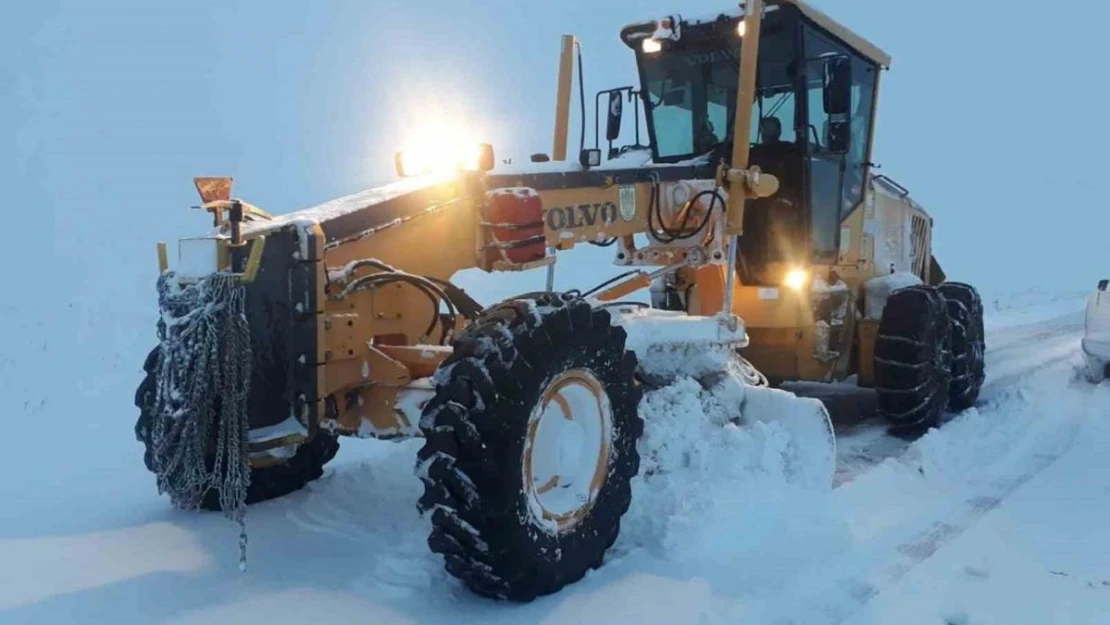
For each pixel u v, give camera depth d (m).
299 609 2.82
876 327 6.35
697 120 5.84
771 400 4.39
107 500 3.95
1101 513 4.18
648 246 4.98
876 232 6.81
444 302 3.67
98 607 2.79
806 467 4.23
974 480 4.80
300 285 3.04
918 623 2.97
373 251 3.33
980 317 6.92
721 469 4.01
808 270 5.64
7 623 2.67
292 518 3.69
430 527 3.55
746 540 3.55
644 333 4.21
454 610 2.88
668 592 3.04
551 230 3.98
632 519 3.60
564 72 5.34
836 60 4.93
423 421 2.87
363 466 4.47
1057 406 6.85
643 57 5.95
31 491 4.10
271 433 3.00
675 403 4.23
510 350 2.86
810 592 3.16
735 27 5.51
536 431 2.96
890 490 4.54
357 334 3.25
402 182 3.67
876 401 7.30
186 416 2.94
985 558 3.56
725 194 4.77
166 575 3.06
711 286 5.41
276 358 3.07
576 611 2.88
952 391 6.45
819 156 5.71
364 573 3.12
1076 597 3.22
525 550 2.84
